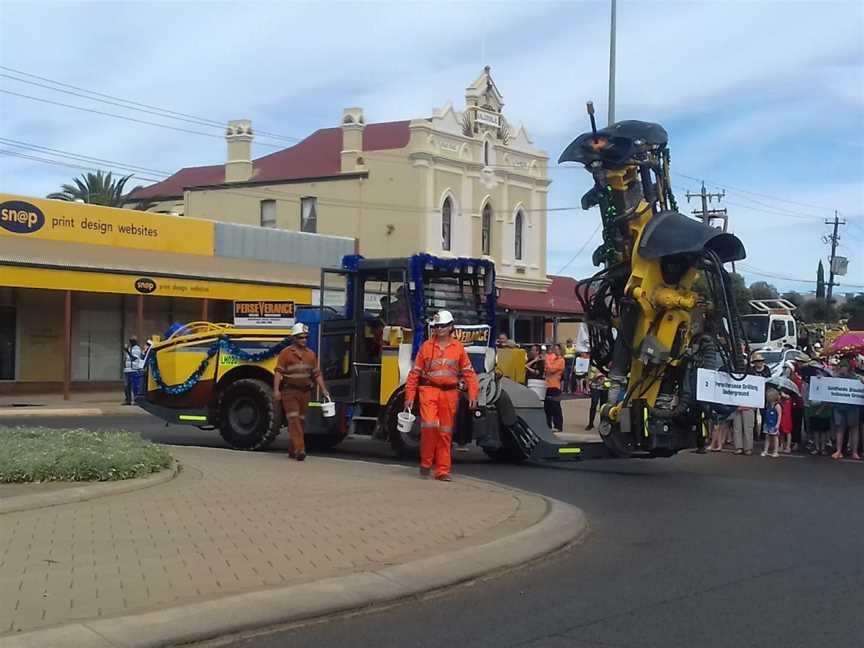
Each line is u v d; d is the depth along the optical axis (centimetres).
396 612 694
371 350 1614
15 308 3150
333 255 4069
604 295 1427
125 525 858
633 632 656
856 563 861
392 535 873
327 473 1245
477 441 1473
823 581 796
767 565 852
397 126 4984
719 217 3119
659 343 1359
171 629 598
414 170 4544
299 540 835
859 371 1797
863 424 1730
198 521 889
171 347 1680
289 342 1602
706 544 937
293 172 4969
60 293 3256
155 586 677
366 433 1598
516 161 5094
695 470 1508
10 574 690
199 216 5131
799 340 3538
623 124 1370
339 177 4725
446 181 4647
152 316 3528
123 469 1070
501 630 657
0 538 794
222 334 1647
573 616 692
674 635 650
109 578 689
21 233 2919
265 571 732
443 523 936
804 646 627
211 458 1373
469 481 1234
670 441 1401
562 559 868
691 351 1374
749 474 1467
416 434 1521
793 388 1778
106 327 3403
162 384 1678
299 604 666
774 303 4109
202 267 3456
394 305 1547
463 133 4772
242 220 5009
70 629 576
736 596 748
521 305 4894
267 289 3638
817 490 1298
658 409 1395
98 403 2919
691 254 1328
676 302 1349
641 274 1353
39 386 3206
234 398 1600
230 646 606
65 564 721
